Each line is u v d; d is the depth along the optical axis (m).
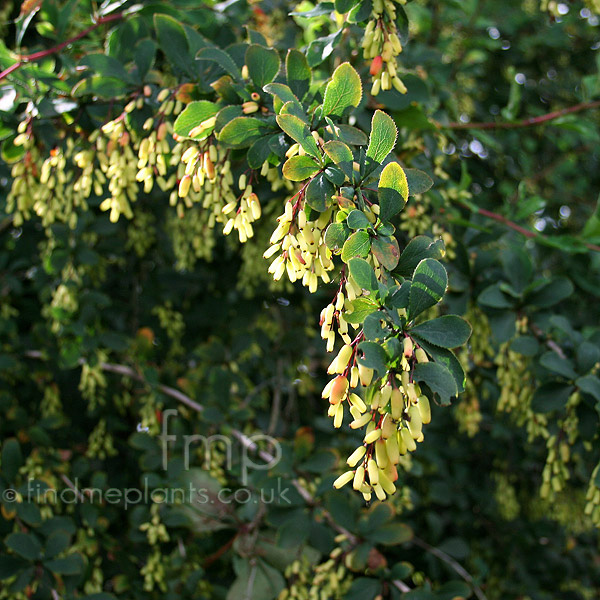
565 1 3.98
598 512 1.92
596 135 3.38
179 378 3.67
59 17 2.49
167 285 4.22
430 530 4.27
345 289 1.44
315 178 1.42
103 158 2.03
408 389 1.23
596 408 2.15
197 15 2.73
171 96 1.99
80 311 3.35
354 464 1.27
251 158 1.69
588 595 4.50
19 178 2.27
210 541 3.32
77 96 2.23
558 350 2.48
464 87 4.76
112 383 3.93
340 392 1.27
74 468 3.27
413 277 1.29
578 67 5.86
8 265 4.04
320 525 2.76
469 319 2.78
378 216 1.38
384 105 2.56
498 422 4.07
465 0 4.59
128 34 2.36
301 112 1.55
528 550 4.41
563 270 4.09
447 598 2.66
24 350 3.80
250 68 1.81
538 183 5.54
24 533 2.66
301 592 2.62
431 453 4.20
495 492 4.38
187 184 1.73
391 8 1.75
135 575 3.15
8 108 2.17
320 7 2.16
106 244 3.86
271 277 3.49
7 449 2.87
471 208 2.93
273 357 4.06
